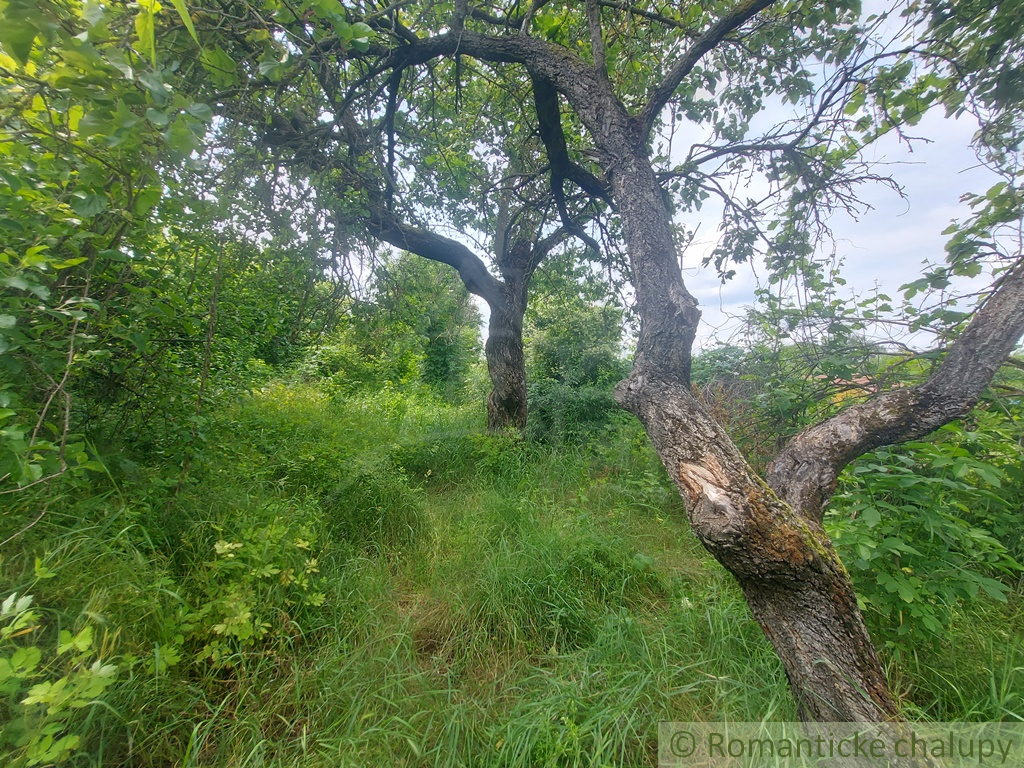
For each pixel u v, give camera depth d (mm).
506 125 4926
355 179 3889
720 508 1470
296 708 1888
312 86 3262
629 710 1820
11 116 1478
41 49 1344
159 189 1662
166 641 1871
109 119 1343
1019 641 2180
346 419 6125
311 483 3730
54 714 1277
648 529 3861
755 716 1806
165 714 1738
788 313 3146
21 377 1910
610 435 6348
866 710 1371
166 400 2877
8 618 1551
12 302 1567
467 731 1763
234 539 2461
